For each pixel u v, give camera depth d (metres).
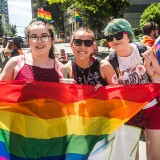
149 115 3.79
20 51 9.01
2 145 3.48
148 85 3.57
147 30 6.07
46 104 3.54
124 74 3.82
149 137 3.79
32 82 3.48
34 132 3.52
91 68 3.74
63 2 22.34
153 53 3.70
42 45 3.49
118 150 3.61
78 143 3.53
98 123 3.59
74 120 3.58
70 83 3.55
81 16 35.31
